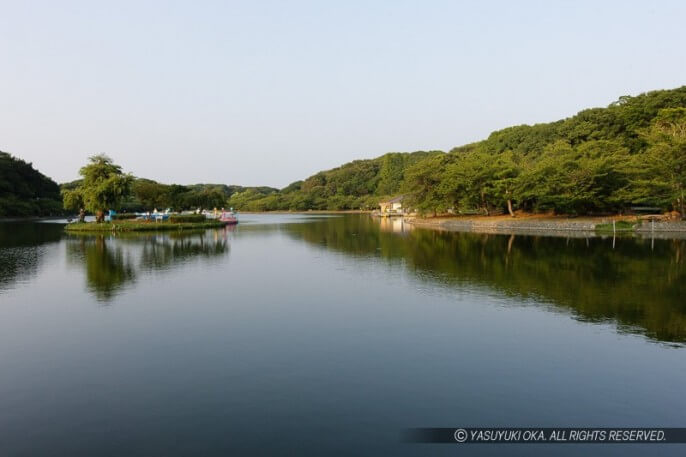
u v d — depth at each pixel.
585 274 21.58
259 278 22.28
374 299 17.34
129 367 10.59
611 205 52.00
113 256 31.31
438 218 73.75
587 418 8.16
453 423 7.99
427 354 11.29
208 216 91.06
